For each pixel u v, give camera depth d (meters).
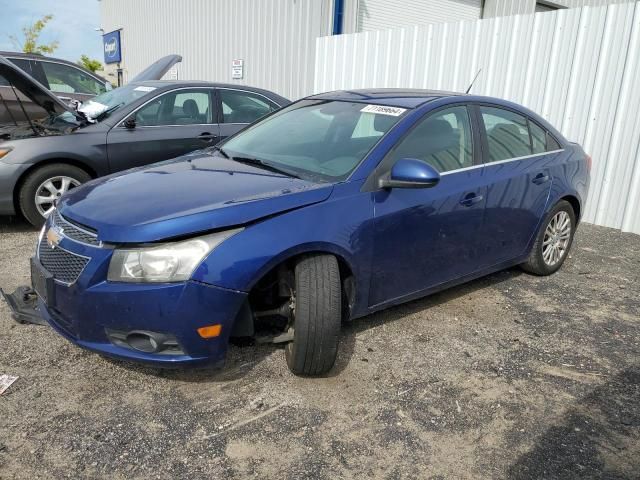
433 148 3.65
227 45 13.34
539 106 7.16
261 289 3.10
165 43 16.62
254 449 2.54
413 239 3.43
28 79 5.40
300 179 3.27
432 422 2.80
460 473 2.46
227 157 3.83
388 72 8.71
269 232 2.79
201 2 14.16
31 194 5.47
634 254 5.72
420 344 3.57
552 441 2.70
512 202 4.13
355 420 2.79
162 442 2.56
